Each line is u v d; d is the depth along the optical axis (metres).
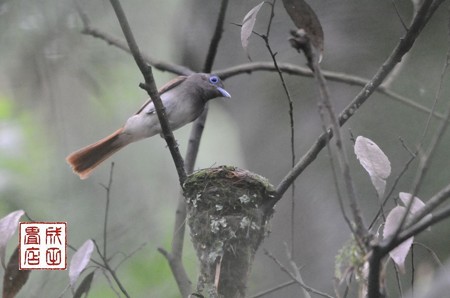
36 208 13.16
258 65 11.11
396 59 7.78
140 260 12.80
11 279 8.01
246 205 8.04
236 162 14.12
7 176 13.35
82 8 11.64
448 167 10.74
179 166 8.37
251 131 12.63
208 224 8.01
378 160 6.87
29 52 11.05
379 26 12.12
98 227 13.29
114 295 12.41
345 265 6.57
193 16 13.85
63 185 13.55
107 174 14.43
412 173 10.98
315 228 11.32
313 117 12.07
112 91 13.37
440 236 10.19
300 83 12.39
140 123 10.13
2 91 11.98
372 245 5.94
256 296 8.24
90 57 12.11
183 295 9.08
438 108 11.27
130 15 13.80
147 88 8.18
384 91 10.62
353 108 7.79
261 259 11.64
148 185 14.73
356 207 6.04
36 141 13.69
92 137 13.48
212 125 16.20
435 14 11.69
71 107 13.21
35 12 10.71
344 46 12.11
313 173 11.53
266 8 12.89
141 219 13.52
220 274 7.86
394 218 6.37
